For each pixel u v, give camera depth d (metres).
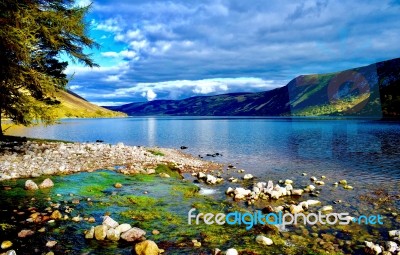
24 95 20.81
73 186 13.74
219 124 133.00
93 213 10.56
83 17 22.70
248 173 22.62
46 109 21.72
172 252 7.97
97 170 17.92
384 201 14.27
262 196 14.70
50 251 7.46
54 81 22.28
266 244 8.88
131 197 12.80
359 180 18.94
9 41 16.72
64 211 10.52
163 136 67.44
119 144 31.22
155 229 9.53
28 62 18.45
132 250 7.86
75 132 81.06
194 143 50.19
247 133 71.06
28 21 18.00
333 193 15.89
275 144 44.69
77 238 8.45
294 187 17.62
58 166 17.70
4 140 27.20
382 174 20.33
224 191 16.16
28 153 21.28
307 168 24.06
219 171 23.64
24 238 8.18
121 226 9.14
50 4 22.69
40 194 12.16
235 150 38.66
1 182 13.63
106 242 8.34
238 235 9.48
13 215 9.73
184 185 16.20
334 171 21.80
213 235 9.34
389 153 27.02
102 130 92.38
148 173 18.70
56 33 21.66
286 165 26.06
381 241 9.48
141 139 59.81
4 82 19.59
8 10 16.83
